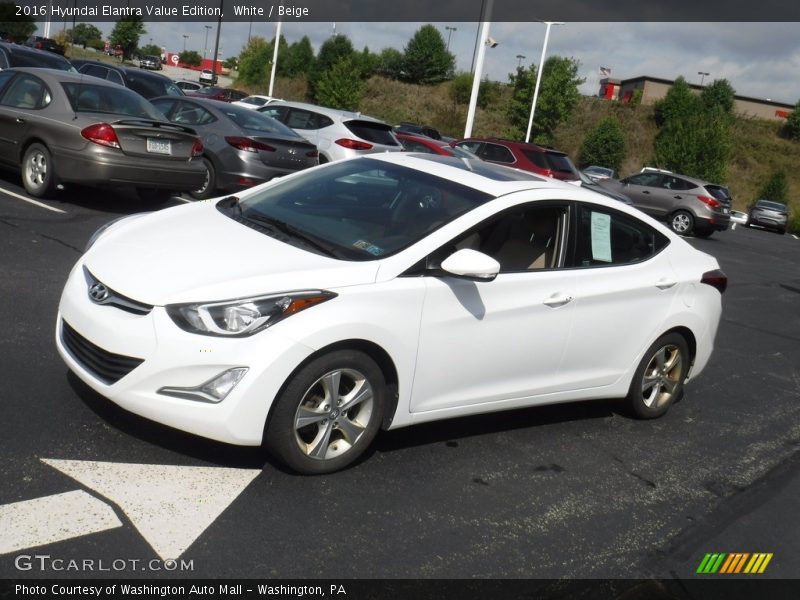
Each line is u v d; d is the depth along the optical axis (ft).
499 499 13.15
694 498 14.66
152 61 218.38
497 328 13.94
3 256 21.75
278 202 15.25
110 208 31.30
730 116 212.84
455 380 13.71
